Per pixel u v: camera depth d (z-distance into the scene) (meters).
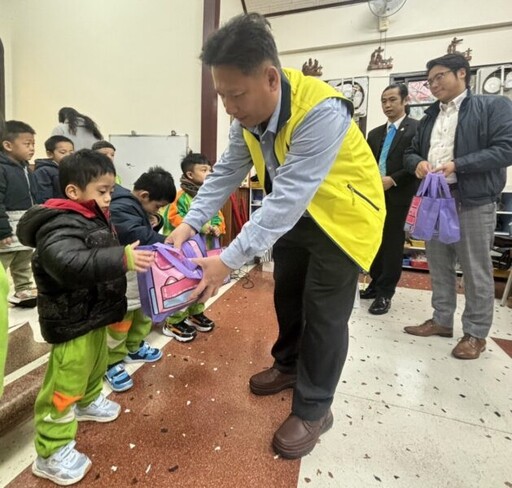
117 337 1.36
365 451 1.09
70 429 0.97
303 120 0.85
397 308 2.44
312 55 3.96
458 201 1.70
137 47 3.28
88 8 3.38
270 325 2.04
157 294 0.93
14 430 1.14
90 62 3.45
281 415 1.24
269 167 1.02
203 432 1.14
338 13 3.77
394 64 3.68
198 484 0.95
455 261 1.89
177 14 3.10
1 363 0.68
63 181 1.01
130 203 1.41
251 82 0.76
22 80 3.70
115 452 1.05
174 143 3.26
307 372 1.07
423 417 1.26
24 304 2.21
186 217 1.21
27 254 2.29
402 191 2.22
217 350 1.72
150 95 3.30
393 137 2.38
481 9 3.33
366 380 1.50
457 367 1.62
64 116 2.83
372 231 1.00
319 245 1.01
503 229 3.32
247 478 0.98
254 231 0.84
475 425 1.22
